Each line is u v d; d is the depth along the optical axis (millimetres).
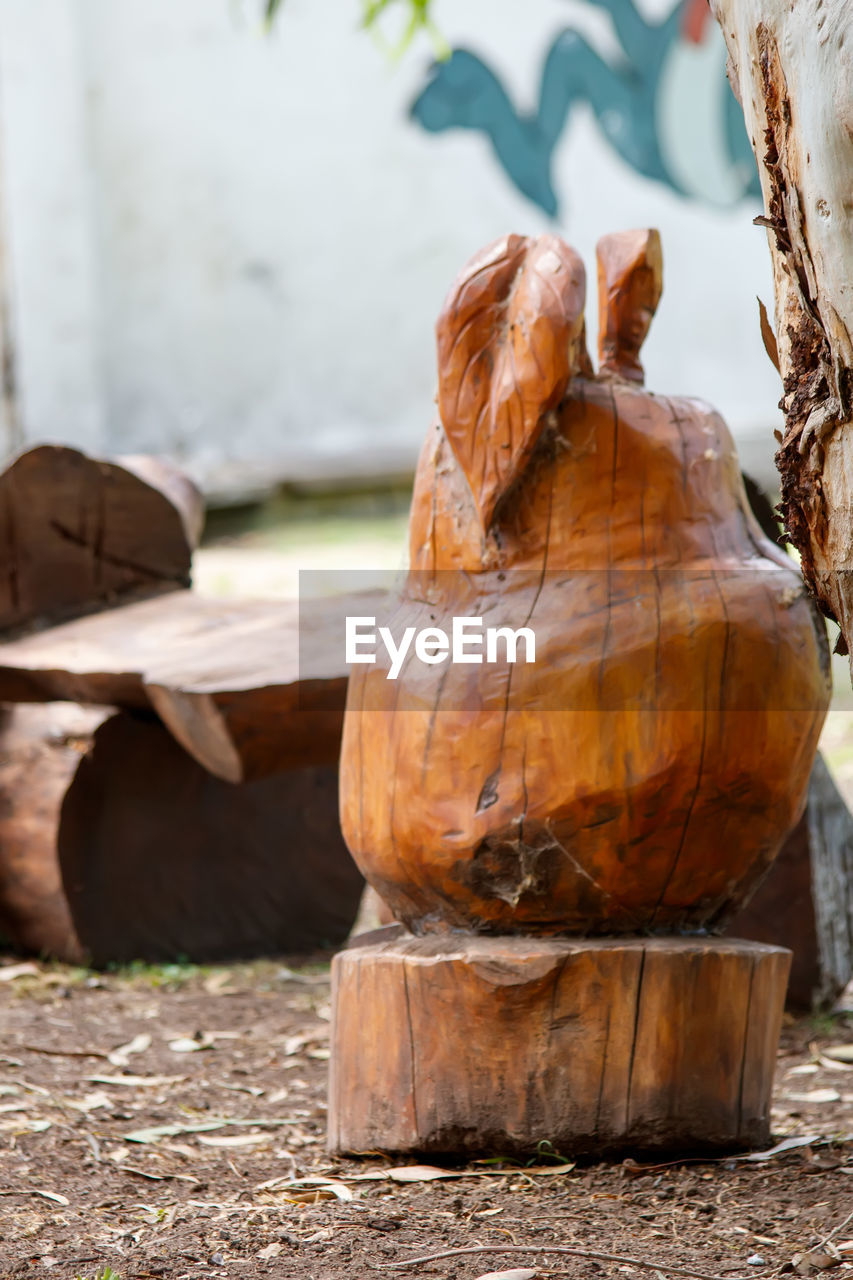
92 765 4660
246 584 9242
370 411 12906
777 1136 3020
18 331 11945
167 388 12633
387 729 2871
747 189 12969
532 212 12844
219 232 12555
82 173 12219
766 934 4152
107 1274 2277
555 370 2662
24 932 4770
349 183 12656
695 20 12875
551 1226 2508
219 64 12391
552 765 2719
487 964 2725
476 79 12695
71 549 5035
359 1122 2891
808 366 2281
